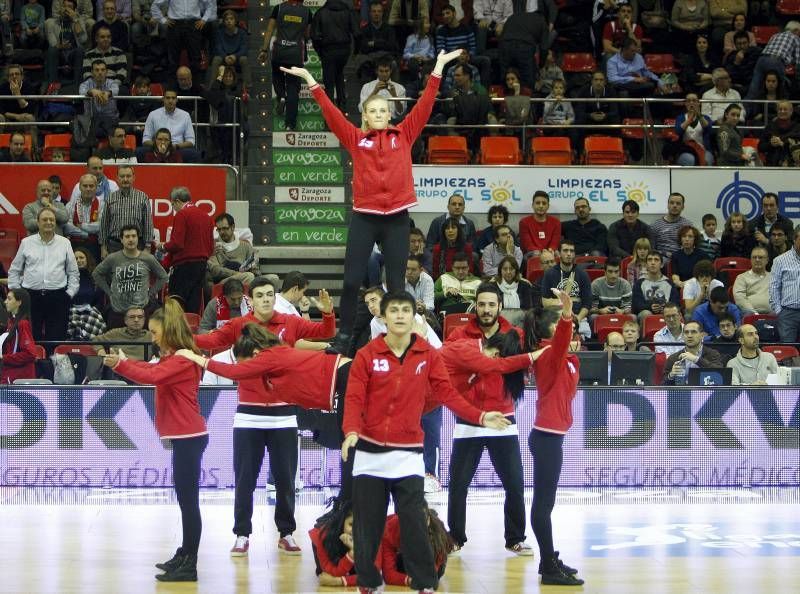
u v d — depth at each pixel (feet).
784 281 52.60
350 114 70.49
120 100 68.59
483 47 71.61
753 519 37.50
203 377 44.11
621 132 69.46
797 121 70.28
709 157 67.21
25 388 42.78
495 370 29.96
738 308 53.31
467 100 66.64
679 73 75.46
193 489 29.55
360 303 32.45
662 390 43.65
